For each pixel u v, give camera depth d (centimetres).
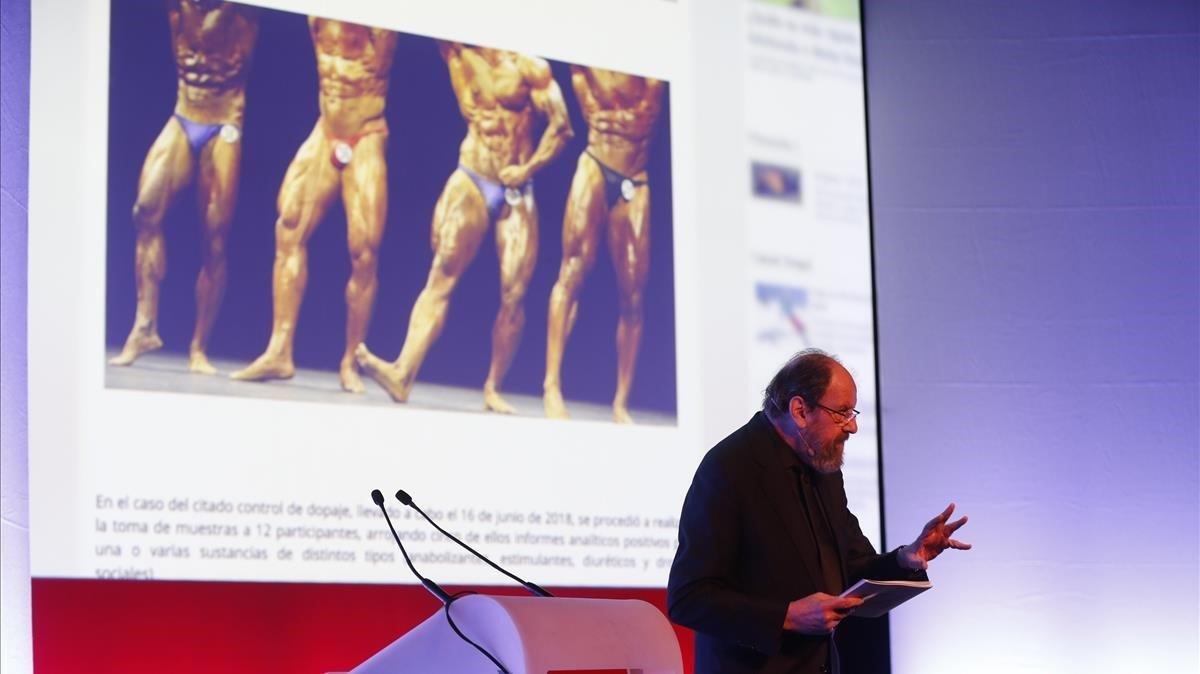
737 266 453
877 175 517
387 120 397
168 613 344
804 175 474
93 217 349
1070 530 506
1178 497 512
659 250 439
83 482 338
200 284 361
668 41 454
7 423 354
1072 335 518
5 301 358
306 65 388
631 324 428
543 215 419
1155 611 504
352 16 397
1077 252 523
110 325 347
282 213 377
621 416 420
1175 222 529
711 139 457
